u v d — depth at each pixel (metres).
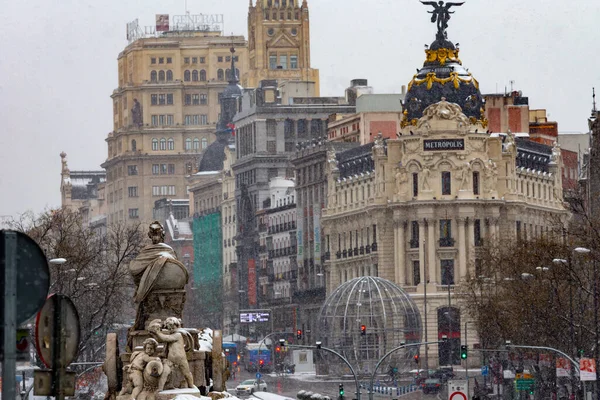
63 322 48.22
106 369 97.00
